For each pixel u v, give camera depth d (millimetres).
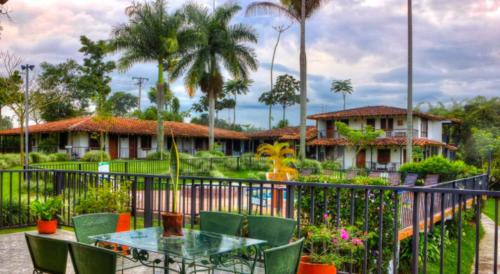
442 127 47031
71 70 48500
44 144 34375
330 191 8523
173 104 52062
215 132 44312
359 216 8406
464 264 12703
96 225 4234
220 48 34531
